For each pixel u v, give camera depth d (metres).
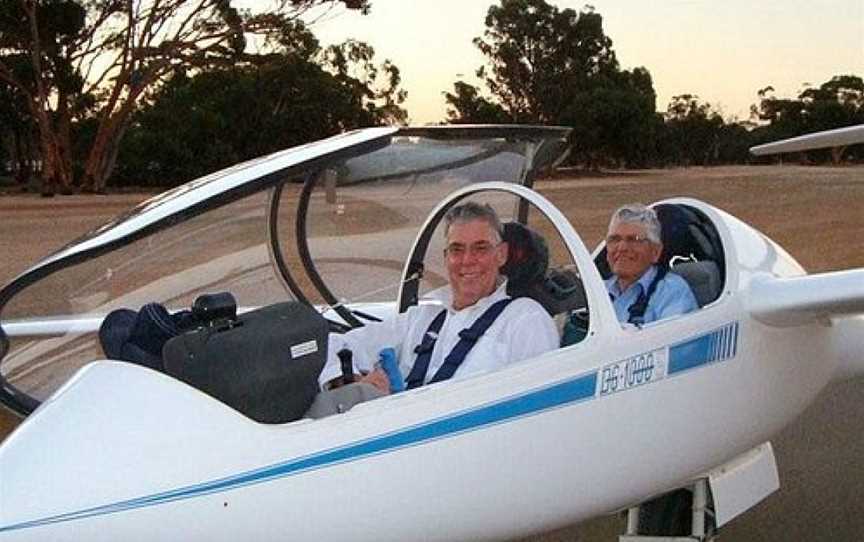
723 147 49.19
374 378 3.45
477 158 3.98
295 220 4.01
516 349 3.47
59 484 2.66
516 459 3.26
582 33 47.59
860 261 14.27
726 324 3.83
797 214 20.45
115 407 2.79
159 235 3.42
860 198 23.80
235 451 2.82
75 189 38.41
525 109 48.25
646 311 3.81
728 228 4.14
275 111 43.72
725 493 4.05
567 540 4.77
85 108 39.59
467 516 3.21
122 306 3.53
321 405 3.22
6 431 3.51
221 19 40.34
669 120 49.38
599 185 25.66
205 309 3.16
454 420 3.13
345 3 42.75
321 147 3.54
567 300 3.86
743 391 3.92
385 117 47.59
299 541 2.92
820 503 5.10
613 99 44.00
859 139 5.30
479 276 3.59
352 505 2.98
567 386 3.35
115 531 2.68
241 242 3.82
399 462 3.04
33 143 41.59
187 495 2.75
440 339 3.64
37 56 37.34
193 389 2.87
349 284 4.44
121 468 2.71
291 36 42.88
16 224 22.69
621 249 3.89
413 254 4.35
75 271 3.38
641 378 3.54
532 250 3.71
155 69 39.28
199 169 42.69
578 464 3.40
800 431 6.34
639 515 4.11
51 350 3.55
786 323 4.03
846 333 4.62
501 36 47.91
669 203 4.32
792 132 48.56
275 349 3.11
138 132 42.50
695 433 3.74
